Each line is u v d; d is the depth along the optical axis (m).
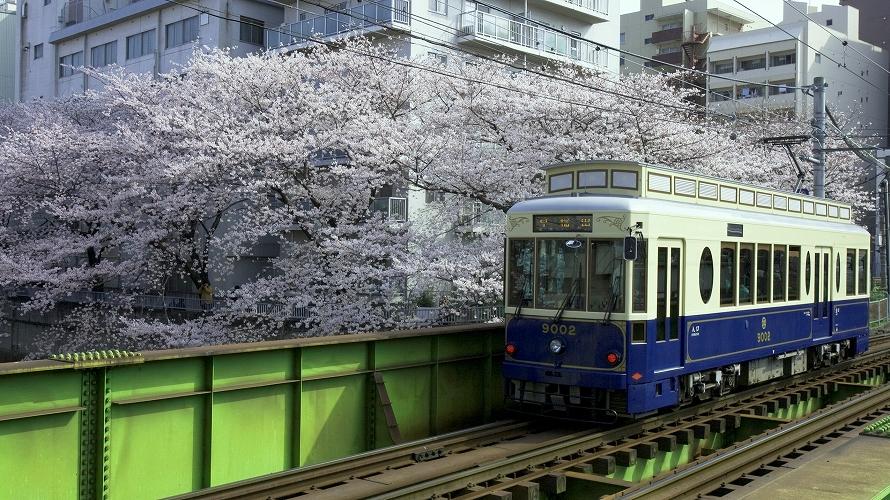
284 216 20.34
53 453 6.97
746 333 12.59
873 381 17.34
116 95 25.66
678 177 11.56
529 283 10.91
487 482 8.20
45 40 44.06
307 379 9.33
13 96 53.03
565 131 19.06
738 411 12.09
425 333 10.91
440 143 18.41
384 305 18.64
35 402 6.86
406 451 9.22
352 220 19.78
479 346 12.08
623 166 11.02
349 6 29.89
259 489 7.63
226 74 21.89
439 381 11.27
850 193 30.48
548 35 32.97
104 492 7.27
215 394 8.34
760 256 13.12
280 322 20.00
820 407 14.73
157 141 22.28
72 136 24.78
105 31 39.47
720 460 8.92
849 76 50.59
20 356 33.09
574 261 10.55
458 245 18.69
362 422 10.12
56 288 24.95
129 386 7.57
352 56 21.95
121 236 23.70
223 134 20.03
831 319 15.90
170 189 22.48
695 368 11.25
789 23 49.03
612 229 10.27
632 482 8.66
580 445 9.62
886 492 7.43
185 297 30.55
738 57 50.53
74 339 26.81
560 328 10.54
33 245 25.14
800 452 9.70
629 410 10.05
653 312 10.37
